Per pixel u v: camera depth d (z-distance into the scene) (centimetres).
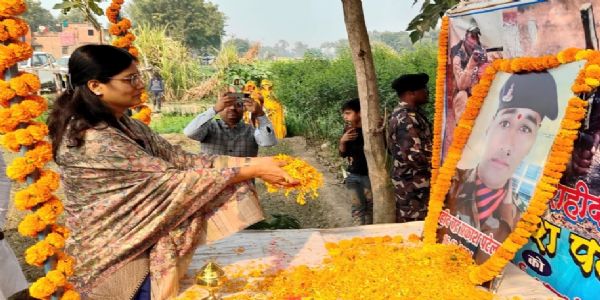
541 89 231
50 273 200
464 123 277
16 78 189
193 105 1831
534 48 237
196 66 2239
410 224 331
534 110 234
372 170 399
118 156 215
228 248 293
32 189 197
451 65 307
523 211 227
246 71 1622
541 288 229
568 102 206
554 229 228
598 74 191
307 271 251
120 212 221
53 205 203
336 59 1537
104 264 220
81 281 219
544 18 229
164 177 221
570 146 203
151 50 2077
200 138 418
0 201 320
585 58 201
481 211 256
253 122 438
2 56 183
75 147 214
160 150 263
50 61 2228
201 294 238
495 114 261
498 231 241
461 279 237
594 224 205
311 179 250
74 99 215
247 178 238
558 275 227
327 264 267
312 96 1141
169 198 223
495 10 262
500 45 262
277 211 659
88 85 214
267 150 1031
